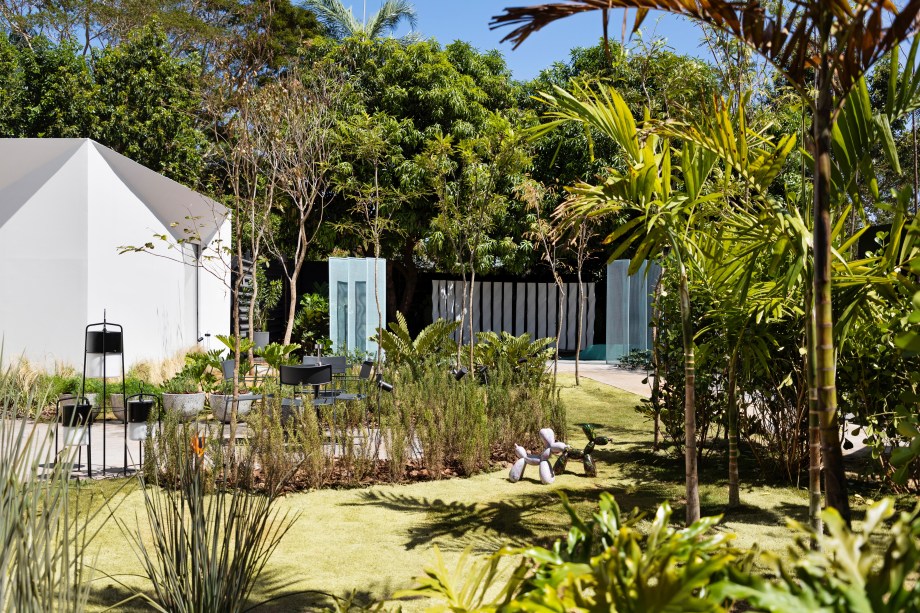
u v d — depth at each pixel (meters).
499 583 3.59
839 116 3.21
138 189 11.24
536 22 2.61
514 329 20.05
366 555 4.08
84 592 2.15
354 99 17.03
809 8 2.50
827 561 1.08
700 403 6.38
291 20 20.42
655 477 5.96
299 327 16.92
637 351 14.95
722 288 4.77
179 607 2.56
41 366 8.98
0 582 1.87
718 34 5.72
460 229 11.20
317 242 17.75
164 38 17.91
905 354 3.80
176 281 12.38
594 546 1.49
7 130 16.52
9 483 1.97
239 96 6.91
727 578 1.14
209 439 4.84
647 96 6.80
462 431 6.15
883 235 4.56
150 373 10.20
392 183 17.08
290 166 9.43
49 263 9.97
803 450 5.70
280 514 4.82
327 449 6.36
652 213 4.12
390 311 19.28
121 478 5.40
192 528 2.65
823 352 2.45
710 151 3.94
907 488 5.28
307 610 3.31
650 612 1.15
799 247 3.25
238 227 6.46
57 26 22.16
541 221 11.88
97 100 16.97
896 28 2.40
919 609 1.02
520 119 17.34
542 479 5.73
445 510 4.99
